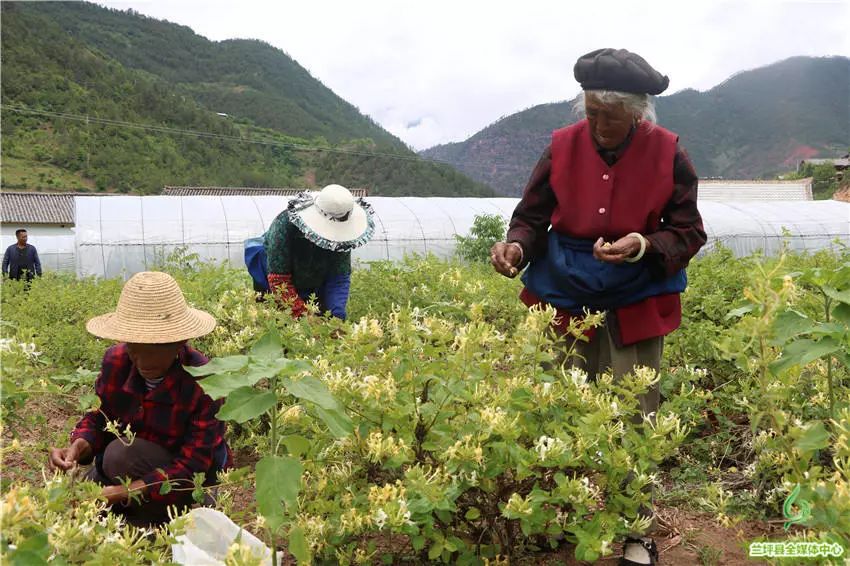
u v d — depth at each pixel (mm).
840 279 2514
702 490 3600
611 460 2453
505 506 2324
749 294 2158
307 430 3037
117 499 2857
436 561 2756
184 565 2191
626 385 2660
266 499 1900
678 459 3986
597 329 3014
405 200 20594
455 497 2357
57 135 67500
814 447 2123
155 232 17078
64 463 2977
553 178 2971
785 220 21328
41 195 40312
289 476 1923
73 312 7270
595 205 2900
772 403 2270
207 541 2461
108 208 17422
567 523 2598
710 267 6504
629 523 2752
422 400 2721
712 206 22109
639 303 2906
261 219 17953
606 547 2352
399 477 2736
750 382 4039
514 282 6441
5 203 38688
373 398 2512
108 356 3125
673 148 2854
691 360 4801
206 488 2814
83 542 1988
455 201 20969
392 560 2695
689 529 3311
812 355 2234
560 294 3006
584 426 2426
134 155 66312
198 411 3064
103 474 3211
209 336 4652
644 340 2961
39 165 62250
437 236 19109
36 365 4285
